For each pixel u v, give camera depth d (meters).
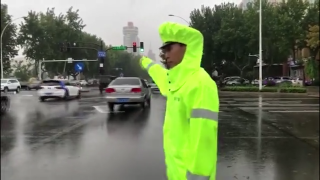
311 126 11.19
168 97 2.35
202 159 2.02
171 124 2.27
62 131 10.34
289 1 38.62
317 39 29.91
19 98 27.16
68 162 6.62
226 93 32.59
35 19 66.00
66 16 73.31
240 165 6.40
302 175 5.75
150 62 2.73
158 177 5.67
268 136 9.38
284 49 36.84
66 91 25.05
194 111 2.07
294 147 7.93
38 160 6.79
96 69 87.00
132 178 5.61
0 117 13.98
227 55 47.62
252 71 51.69
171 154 2.26
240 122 12.22
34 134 9.82
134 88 16.64
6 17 62.03
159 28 2.28
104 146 8.09
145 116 13.97
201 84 2.10
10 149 7.79
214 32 46.12
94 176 5.72
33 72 96.25
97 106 18.84
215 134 2.06
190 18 49.72
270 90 32.88
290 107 17.94
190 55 2.19
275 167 6.25
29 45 66.44
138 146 8.07
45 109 17.33
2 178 5.62
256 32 39.12
